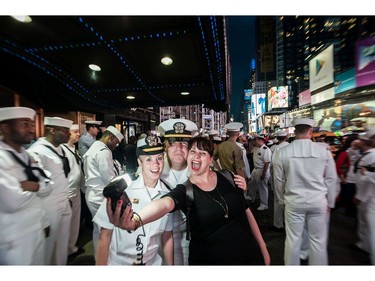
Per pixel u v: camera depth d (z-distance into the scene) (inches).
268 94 2434.8
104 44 136.2
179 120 80.1
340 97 1005.8
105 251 56.7
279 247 131.7
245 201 64.4
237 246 58.0
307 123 96.3
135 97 257.6
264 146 206.7
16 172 68.6
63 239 103.8
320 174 91.9
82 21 111.9
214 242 57.4
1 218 66.2
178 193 57.1
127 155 235.5
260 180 203.6
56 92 179.9
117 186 42.7
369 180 102.6
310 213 92.8
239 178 65.2
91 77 192.2
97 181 116.6
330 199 94.3
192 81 208.1
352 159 165.0
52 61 158.4
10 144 71.9
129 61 164.2
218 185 62.2
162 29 123.2
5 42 126.5
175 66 176.4
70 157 127.4
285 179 101.3
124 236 58.7
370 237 99.3
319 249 90.5
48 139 102.3
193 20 114.3
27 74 147.5
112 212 42.2
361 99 891.4
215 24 112.7
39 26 116.0
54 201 95.1
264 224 168.4
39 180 74.0
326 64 1142.3
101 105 261.4
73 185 125.0
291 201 95.1
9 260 66.7
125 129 436.5
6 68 134.2
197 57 158.9
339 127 975.0
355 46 922.7
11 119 70.9
